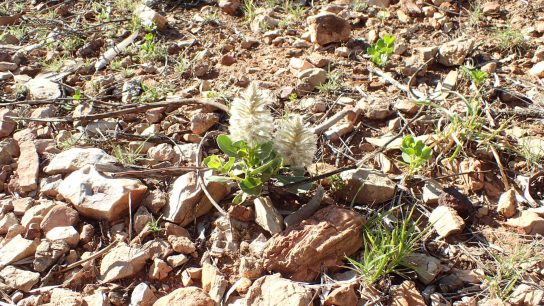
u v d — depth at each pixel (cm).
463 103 70
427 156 58
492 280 50
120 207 57
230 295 50
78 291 51
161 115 70
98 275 52
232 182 57
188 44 85
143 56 82
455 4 91
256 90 54
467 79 74
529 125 67
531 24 85
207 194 56
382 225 55
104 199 57
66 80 79
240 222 56
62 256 53
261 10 92
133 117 71
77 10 96
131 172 58
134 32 87
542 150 62
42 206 58
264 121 54
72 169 62
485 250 53
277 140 55
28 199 60
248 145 54
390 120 69
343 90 74
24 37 90
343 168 56
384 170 62
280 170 57
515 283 50
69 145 66
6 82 79
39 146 66
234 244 54
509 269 51
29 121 71
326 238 51
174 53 84
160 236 55
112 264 52
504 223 56
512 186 60
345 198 58
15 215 59
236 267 52
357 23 88
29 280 51
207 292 50
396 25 87
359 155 65
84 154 63
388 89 74
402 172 62
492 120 68
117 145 66
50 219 56
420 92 73
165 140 67
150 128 68
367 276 49
